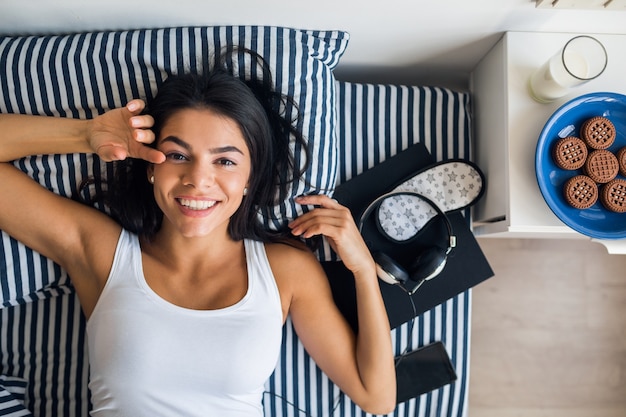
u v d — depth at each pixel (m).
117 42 1.04
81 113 1.08
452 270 1.20
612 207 1.00
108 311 0.97
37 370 1.18
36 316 1.19
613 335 1.54
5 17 1.04
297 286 1.06
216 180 0.90
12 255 1.08
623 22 1.02
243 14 1.03
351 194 1.21
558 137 1.03
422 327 1.23
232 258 1.06
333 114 1.13
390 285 1.19
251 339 0.99
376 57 1.23
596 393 1.53
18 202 0.99
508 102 1.06
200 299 1.02
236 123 0.90
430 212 1.19
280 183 1.08
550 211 1.04
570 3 0.95
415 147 1.23
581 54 0.99
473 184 1.19
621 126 1.04
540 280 1.54
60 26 1.08
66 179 1.07
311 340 1.09
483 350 1.54
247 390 1.01
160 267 1.03
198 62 1.05
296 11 1.02
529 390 1.53
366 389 1.08
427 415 1.25
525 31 1.07
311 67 1.07
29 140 1.00
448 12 1.01
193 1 0.98
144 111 0.99
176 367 0.97
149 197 1.05
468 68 1.29
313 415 1.22
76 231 1.02
